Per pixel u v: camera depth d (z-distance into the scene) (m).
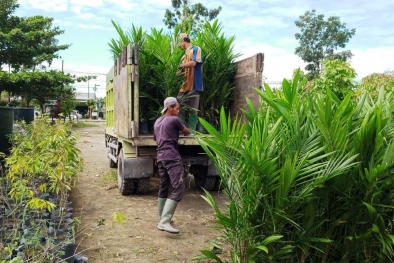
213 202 3.26
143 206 6.26
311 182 2.89
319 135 3.02
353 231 3.04
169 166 5.00
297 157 2.95
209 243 4.67
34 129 5.84
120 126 6.80
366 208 2.96
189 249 4.47
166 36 6.75
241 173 3.03
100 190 7.38
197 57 6.36
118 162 7.30
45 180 5.16
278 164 3.02
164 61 6.47
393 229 3.06
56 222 4.14
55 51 25.94
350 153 2.90
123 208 6.12
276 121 3.28
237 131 3.01
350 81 7.30
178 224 5.41
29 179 4.30
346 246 3.02
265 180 2.90
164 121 5.12
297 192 2.93
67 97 31.36
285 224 3.09
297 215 3.04
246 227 3.05
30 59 24.70
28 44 24.28
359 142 2.91
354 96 6.39
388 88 5.85
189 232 5.07
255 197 2.98
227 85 7.12
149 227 5.23
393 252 3.03
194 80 6.45
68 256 3.58
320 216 3.05
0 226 3.86
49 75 23.50
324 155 2.83
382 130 3.08
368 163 2.96
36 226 3.67
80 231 4.96
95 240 4.68
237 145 3.00
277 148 3.08
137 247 4.49
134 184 6.80
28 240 3.29
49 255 3.25
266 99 3.22
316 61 41.56
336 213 3.05
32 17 25.69
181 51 6.67
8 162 4.40
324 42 41.25
